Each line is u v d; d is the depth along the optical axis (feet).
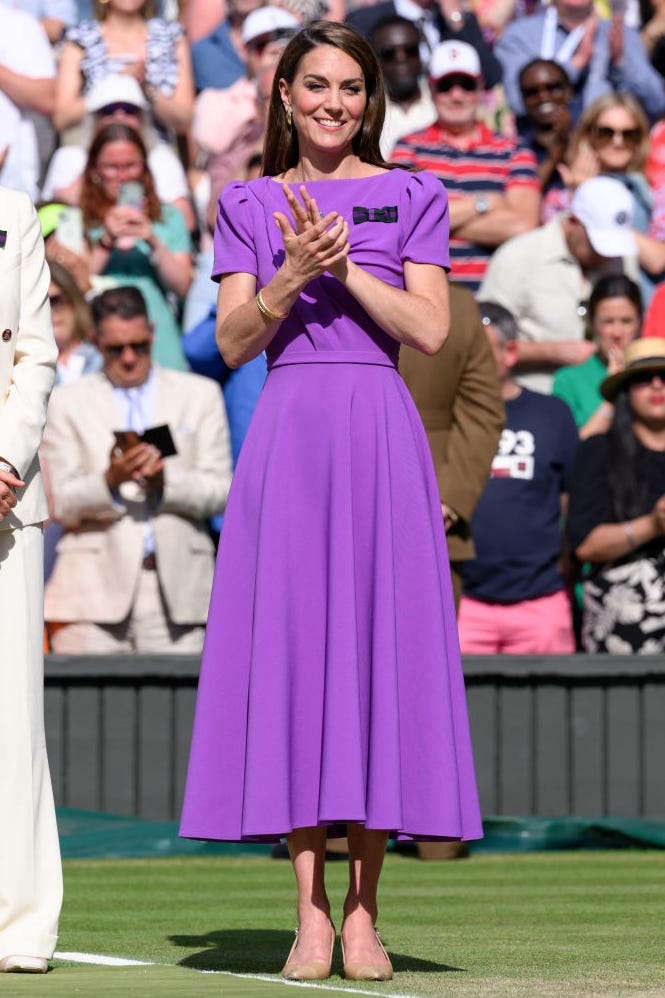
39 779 42.96
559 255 106.11
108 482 85.25
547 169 116.47
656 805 86.53
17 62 114.21
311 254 40.63
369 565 41.73
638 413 87.30
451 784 41.22
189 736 84.99
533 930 53.52
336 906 59.00
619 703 86.43
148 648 86.48
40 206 105.40
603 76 123.65
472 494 71.36
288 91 43.98
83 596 86.33
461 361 71.26
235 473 43.16
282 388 42.80
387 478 41.86
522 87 116.47
